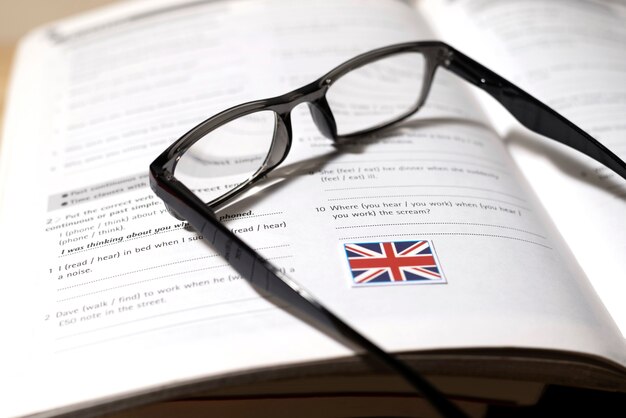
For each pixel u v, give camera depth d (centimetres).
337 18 65
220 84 56
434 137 51
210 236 40
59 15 85
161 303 38
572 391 49
